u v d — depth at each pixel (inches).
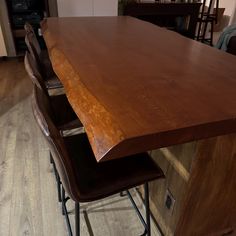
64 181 32.6
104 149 26.8
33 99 33.1
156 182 53.4
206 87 38.4
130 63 47.8
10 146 79.7
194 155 39.6
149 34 72.6
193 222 48.8
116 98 34.0
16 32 142.3
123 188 37.3
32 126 90.0
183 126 28.5
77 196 34.2
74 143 45.3
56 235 54.6
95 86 37.6
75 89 38.4
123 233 55.4
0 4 136.9
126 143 26.5
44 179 68.0
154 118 29.7
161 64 47.8
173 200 47.8
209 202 46.8
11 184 66.1
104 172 39.0
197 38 192.7
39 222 57.1
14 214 58.6
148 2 164.1
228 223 53.6
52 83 70.4
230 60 52.2
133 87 37.4
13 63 147.8
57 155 29.6
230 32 127.0
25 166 72.0
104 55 52.0
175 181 46.4
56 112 55.7
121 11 159.8
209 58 52.9
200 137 30.3
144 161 41.3
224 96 35.8
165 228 52.8
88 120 31.3
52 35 67.3
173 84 38.9
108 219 58.4
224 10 220.1
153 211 57.3
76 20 88.3
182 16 180.4
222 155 41.2
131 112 30.8
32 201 61.8
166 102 33.4
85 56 51.1
